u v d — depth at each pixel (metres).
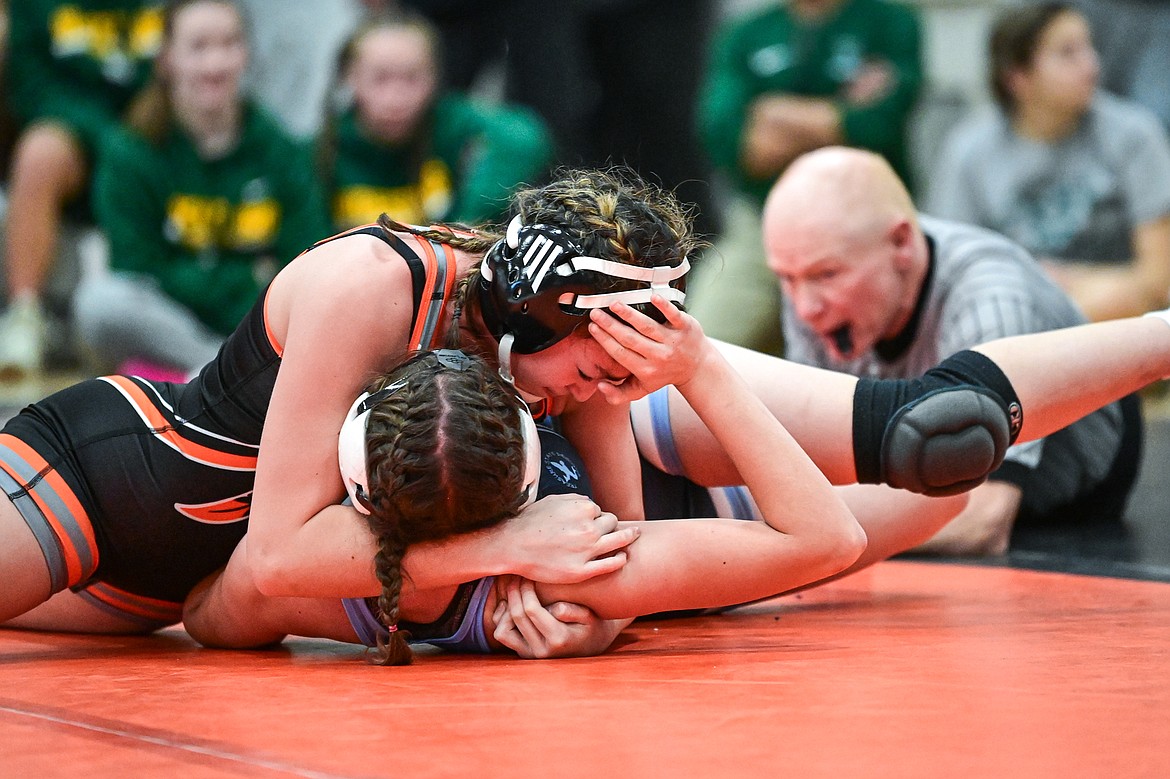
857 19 21.58
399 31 20.64
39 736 5.98
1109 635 8.00
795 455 7.67
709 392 7.58
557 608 7.48
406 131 20.89
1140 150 21.98
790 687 6.65
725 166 21.70
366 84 20.55
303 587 7.45
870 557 9.46
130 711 6.41
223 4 20.77
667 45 27.34
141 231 21.12
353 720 6.14
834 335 12.07
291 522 7.40
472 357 7.25
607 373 7.36
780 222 11.87
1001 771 5.26
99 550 8.27
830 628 8.45
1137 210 22.06
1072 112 22.02
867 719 6.01
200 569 8.47
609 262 7.02
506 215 7.61
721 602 7.68
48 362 26.11
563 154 26.66
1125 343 8.54
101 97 25.08
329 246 7.71
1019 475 12.20
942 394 8.03
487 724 6.01
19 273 25.09
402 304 7.41
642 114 27.78
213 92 20.64
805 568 7.61
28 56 24.77
